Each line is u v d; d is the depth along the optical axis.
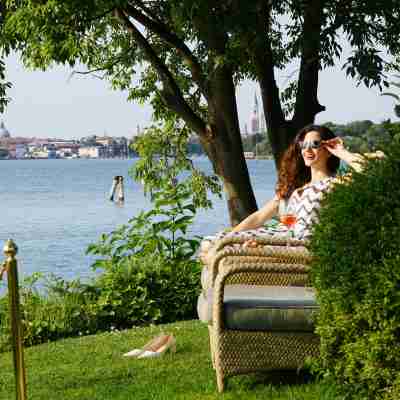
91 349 7.54
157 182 17.08
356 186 4.55
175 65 16.22
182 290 9.88
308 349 5.37
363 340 4.46
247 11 10.59
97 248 10.45
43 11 11.38
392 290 4.20
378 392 4.46
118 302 9.48
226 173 13.05
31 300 9.58
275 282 6.12
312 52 11.45
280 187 6.62
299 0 11.25
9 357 7.91
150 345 7.07
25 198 58.00
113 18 14.60
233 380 5.78
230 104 12.93
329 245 4.59
